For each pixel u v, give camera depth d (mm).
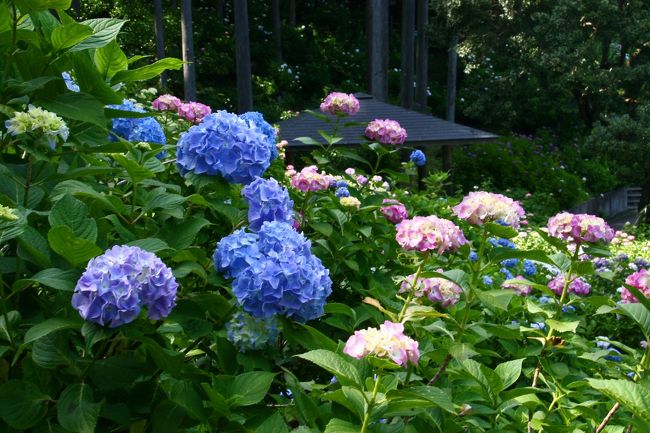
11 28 2418
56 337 1914
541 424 2637
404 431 2104
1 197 2059
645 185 18688
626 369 3207
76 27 2328
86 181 2686
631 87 20297
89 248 1826
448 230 2625
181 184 3098
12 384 1859
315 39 30344
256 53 26922
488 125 28844
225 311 2359
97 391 1984
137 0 24969
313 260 2369
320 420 2123
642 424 1927
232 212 2744
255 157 2676
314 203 3879
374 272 3764
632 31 19047
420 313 2510
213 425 2115
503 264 5570
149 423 2105
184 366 2129
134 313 1789
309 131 11070
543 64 20109
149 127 3576
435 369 2740
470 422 2369
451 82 24312
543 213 18500
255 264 2236
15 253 2186
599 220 3037
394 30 34531
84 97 2395
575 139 25172
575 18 19594
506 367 2529
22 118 2113
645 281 2945
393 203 4090
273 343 2342
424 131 12875
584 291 4027
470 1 21609
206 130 2660
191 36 17594
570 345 3252
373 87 17625
